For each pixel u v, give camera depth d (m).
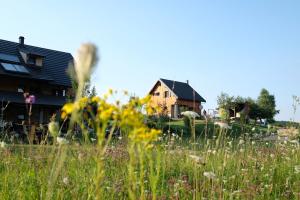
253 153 9.28
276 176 7.25
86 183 5.01
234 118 7.91
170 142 8.94
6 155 7.30
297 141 9.80
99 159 2.02
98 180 2.07
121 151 7.57
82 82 1.71
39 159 6.40
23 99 33.78
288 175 7.34
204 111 7.25
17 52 38.59
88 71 1.66
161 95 61.84
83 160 5.94
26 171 6.21
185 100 60.94
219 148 7.30
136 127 2.01
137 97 2.03
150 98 2.04
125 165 6.58
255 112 65.06
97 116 1.96
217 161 6.34
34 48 40.78
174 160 7.61
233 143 9.74
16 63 36.97
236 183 6.23
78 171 5.68
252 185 5.92
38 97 35.81
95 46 1.65
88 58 1.63
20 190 5.07
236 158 7.76
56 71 39.50
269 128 10.88
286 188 6.59
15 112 33.62
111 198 4.79
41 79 36.69
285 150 9.91
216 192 5.24
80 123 1.95
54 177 2.53
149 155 2.35
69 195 4.80
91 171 5.19
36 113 35.06
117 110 1.96
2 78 34.81
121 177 6.11
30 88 36.94
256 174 7.22
